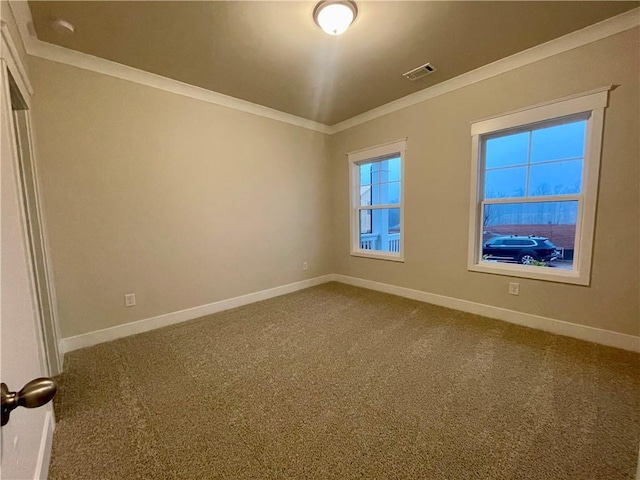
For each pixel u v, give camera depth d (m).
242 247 3.54
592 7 1.95
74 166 2.39
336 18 1.88
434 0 1.84
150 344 2.50
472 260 3.05
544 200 2.59
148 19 1.96
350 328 2.76
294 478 1.21
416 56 2.51
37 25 1.99
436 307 3.30
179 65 2.57
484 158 2.97
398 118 3.55
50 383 0.60
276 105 3.57
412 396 1.74
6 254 0.91
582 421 1.50
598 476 1.19
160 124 2.82
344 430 1.48
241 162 3.47
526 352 2.23
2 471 0.65
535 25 2.13
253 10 1.89
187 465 1.28
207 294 3.25
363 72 2.77
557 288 2.53
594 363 2.05
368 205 4.27
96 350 2.40
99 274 2.55
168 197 2.91
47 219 2.29
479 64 2.68
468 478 1.20
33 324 1.22
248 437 1.44
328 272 4.67
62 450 1.37
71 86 2.35
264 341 2.52
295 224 4.12
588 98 2.25
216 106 3.22
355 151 4.13
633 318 2.20
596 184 2.27
